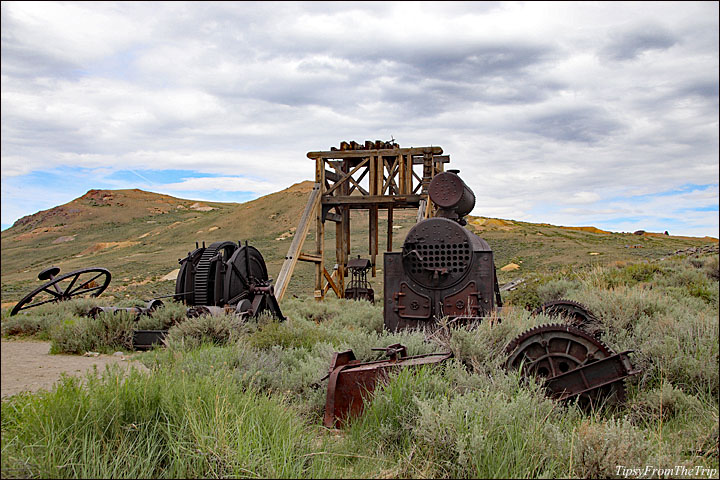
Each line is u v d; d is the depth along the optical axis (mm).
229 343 9641
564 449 4105
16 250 109000
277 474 3740
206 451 3930
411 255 9766
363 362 6535
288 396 5965
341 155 23516
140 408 4320
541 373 5887
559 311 8984
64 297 16281
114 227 125812
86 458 3707
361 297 26531
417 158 24578
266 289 13883
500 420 4363
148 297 32062
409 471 4012
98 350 10664
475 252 9547
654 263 22781
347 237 28328
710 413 5152
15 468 3564
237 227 92938
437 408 4621
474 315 9320
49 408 4211
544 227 76688
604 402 5414
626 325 8258
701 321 7602
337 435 5137
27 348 11469
